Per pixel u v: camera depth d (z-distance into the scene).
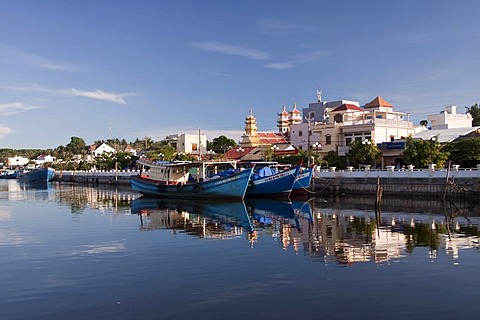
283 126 116.81
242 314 13.41
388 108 85.56
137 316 13.49
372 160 65.44
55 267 19.42
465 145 54.78
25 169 156.25
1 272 18.66
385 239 25.09
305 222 32.91
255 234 27.53
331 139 77.94
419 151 54.66
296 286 15.99
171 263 19.77
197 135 130.75
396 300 14.43
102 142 184.00
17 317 13.62
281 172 53.72
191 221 34.47
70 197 63.44
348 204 47.25
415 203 46.66
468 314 13.23
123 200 56.88
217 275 17.64
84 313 13.83
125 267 19.20
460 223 31.23
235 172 52.97
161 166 59.25
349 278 16.91
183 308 14.03
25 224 33.44
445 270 17.92
